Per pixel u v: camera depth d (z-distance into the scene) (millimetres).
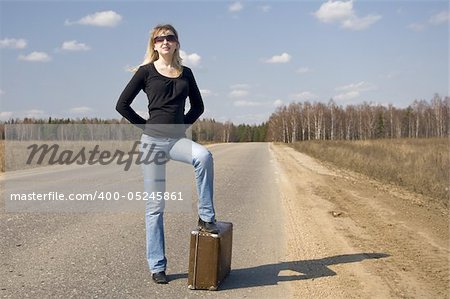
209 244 4844
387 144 41469
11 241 6664
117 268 5531
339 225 8500
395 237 7562
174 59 4887
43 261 5750
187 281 5156
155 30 4812
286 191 13125
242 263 5961
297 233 7777
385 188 14281
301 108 106188
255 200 11344
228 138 120312
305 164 24938
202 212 4883
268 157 30719
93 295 4648
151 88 4805
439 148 29875
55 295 4621
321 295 4855
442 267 5895
